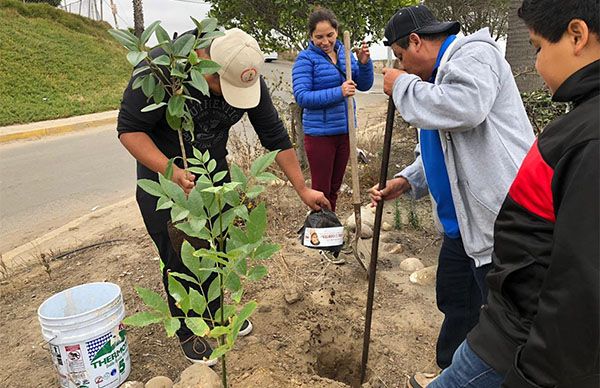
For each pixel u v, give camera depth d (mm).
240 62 2113
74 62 18031
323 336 2949
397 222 4441
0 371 2691
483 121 1929
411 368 2629
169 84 1839
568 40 1118
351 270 3656
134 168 7742
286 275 3471
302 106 4172
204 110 2352
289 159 2791
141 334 2928
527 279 1254
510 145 1944
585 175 1017
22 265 4066
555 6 1110
